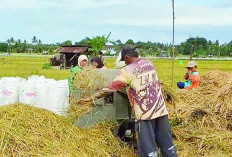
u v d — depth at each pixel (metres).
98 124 6.48
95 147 6.04
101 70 6.58
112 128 6.55
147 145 5.85
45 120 5.95
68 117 6.37
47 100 7.84
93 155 5.94
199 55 102.94
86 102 6.35
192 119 7.62
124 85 5.93
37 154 5.27
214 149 6.85
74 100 6.51
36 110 6.11
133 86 5.88
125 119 6.57
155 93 5.89
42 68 45.38
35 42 140.50
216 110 7.75
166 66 50.94
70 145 5.77
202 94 8.55
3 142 5.25
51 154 5.36
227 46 114.69
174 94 7.28
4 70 37.69
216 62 73.75
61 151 5.50
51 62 49.59
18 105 6.09
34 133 5.61
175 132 7.29
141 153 5.89
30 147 5.35
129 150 6.44
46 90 7.86
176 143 7.02
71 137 5.94
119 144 6.41
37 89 7.88
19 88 7.95
